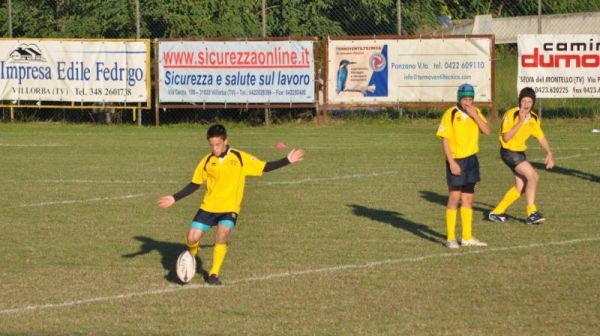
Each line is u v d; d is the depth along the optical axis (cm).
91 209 2700
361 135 4591
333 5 5538
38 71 5088
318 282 1867
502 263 2005
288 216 2566
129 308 1698
